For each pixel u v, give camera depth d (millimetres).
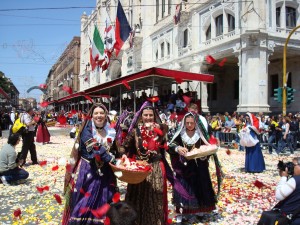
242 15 19359
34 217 4941
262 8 19000
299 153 14328
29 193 6508
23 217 4945
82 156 3695
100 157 3514
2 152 7176
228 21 21359
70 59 59906
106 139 3711
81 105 34469
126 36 28656
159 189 3949
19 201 5918
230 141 16094
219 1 21781
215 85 29031
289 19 20875
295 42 20500
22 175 7301
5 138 20469
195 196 4684
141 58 34281
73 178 3645
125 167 3535
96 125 3711
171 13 28672
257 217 5016
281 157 12852
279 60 23219
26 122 9562
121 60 39562
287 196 3531
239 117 16844
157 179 3971
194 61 24062
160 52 31219
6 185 7133
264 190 6754
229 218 4973
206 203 4715
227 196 6207
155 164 4039
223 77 28109
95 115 3689
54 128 30344
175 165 4770
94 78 50719
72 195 3592
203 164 4812
